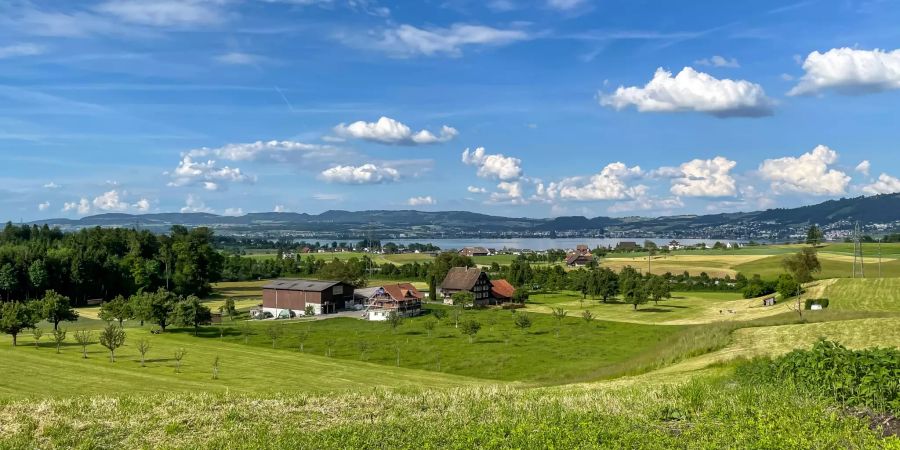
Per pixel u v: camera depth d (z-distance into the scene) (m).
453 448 13.62
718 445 12.85
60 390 47.88
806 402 15.23
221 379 56.19
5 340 82.06
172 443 15.27
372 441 14.44
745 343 41.47
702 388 17.78
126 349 76.00
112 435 16.00
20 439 15.53
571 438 13.64
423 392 21.34
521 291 136.62
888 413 14.60
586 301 138.62
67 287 140.50
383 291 122.94
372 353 76.25
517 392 21.47
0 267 129.38
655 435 13.72
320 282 133.25
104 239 170.00
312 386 52.94
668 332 90.00
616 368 44.97
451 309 127.06
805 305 93.31
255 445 14.43
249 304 141.38
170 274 154.25
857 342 38.38
